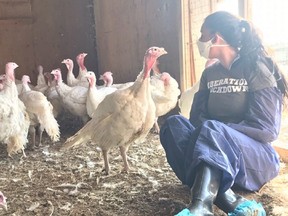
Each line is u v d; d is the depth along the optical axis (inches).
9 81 69.5
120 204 49.1
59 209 48.3
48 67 141.3
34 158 72.9
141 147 76.1
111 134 57.3
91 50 146.5
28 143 84.4
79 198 51.6
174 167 48.6
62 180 59.4
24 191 55.1
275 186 53.0
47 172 63.8
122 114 55.7
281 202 47.4
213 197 39.1
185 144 46.5
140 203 49.1
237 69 47.3
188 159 43.5
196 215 37.1
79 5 142.9
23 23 135.9
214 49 47.2
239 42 46.4
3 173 64.1
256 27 46.9
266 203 46.9
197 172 40.4
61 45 142.1
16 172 64.6
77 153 74.3
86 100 91.2
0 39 133.7
